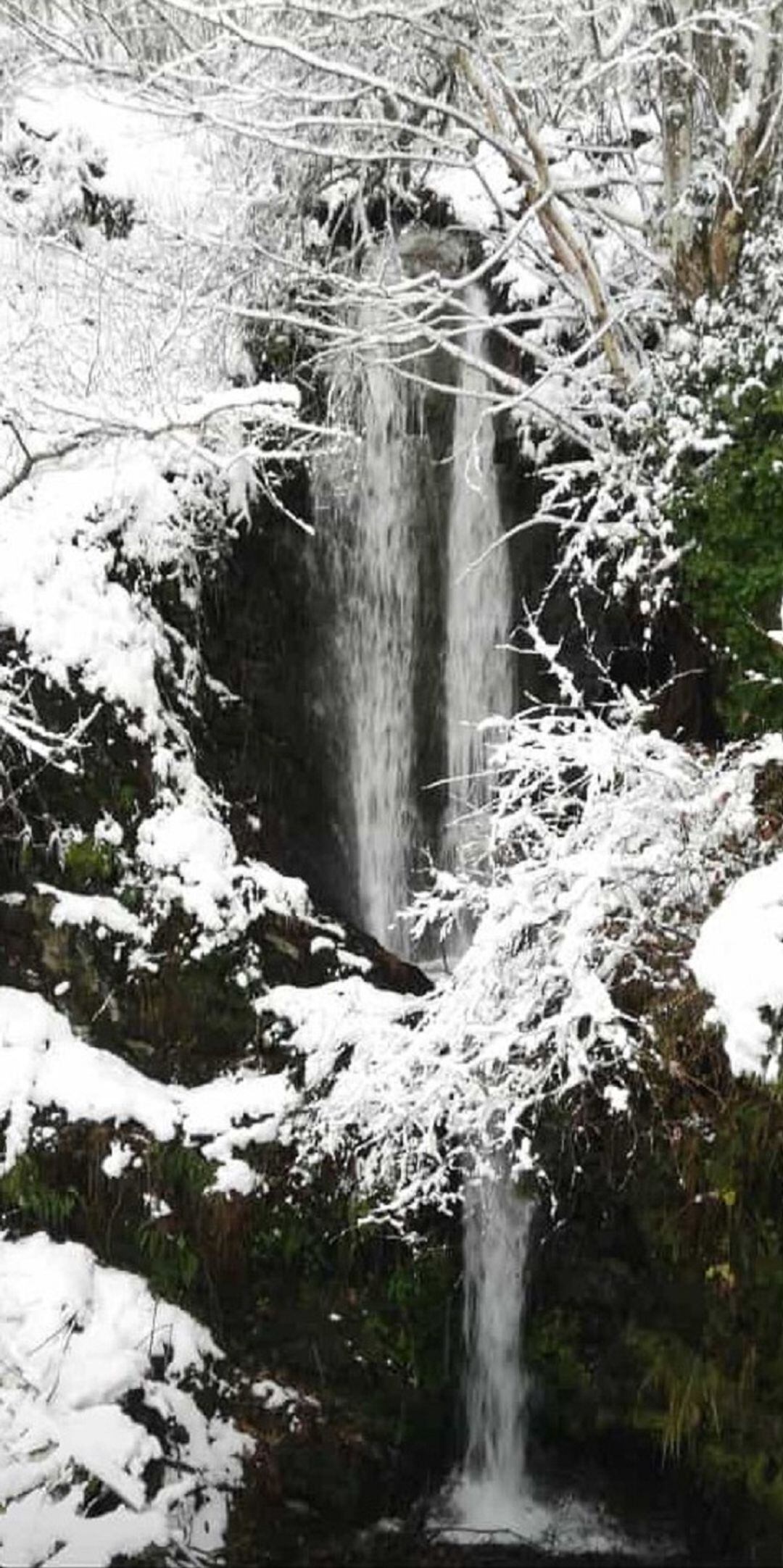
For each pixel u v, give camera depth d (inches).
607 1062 200.8
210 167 334.6
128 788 253.9
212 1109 233.1
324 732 305.4
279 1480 213.9
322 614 307.6
